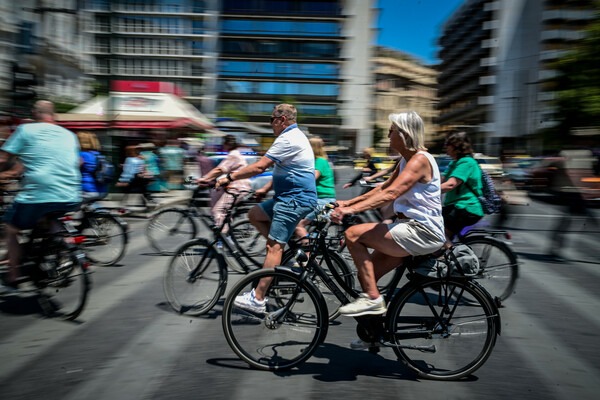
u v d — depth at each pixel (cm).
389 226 325
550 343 398
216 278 452
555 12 4991
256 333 345
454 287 332
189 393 302
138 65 5006
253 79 5178
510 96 5431
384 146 5316
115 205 1165
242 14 5050
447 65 7956
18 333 405
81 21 1482
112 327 420
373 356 367
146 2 4859
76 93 2289
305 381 323
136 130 1465
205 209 1192
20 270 445
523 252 802
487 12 6050
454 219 514
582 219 1152
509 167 1997
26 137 432
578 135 757
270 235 401
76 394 299
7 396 296
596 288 573
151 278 586
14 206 439
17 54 1035
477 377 334
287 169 399
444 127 8231
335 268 383
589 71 2245
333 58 5184
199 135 2045
